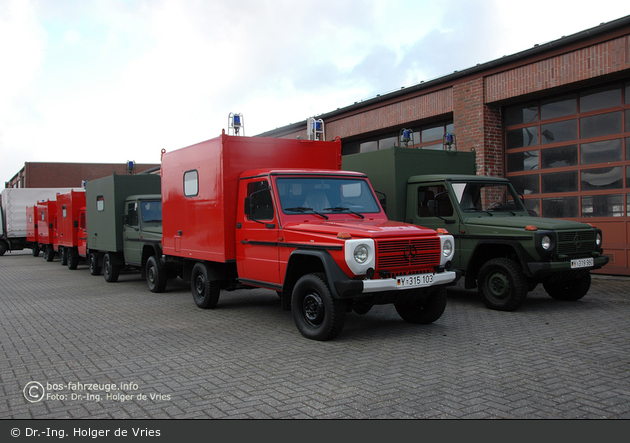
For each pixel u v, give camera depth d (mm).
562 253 7594
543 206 12164
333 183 7391
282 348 5902
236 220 7781
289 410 3939
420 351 5621
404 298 6188
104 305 9500
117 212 12688
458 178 8844
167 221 9875
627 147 10547
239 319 7816
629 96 10492
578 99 11398
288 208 6895
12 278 14961
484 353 5488
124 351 5949
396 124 15406
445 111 13820
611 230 10828
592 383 4449
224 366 5215
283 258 6715
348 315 7816
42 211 22266
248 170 7820
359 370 4953
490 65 12305
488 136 12727
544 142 12109
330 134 18266
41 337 6797
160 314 8391
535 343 5871
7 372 5156
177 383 4684
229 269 8539
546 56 11266
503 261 7824
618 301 8383
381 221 6953
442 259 6367
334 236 5965
